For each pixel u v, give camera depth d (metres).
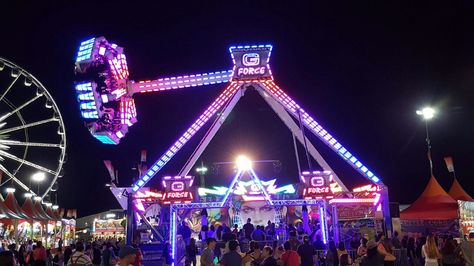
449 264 12.10
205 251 10.70
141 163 23.88
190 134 18.42
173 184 17.12
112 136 18.78
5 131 32.69
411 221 22.56
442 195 19.75
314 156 19.20
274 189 18.72
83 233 57.03
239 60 19.52
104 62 18.52
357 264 14.36
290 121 19.56
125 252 5.64
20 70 33.78
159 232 18.64
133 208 18.02
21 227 36.22
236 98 19.45
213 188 20.11
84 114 18.53
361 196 18.58
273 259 10.17
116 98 18.75
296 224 23.36
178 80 19.66
